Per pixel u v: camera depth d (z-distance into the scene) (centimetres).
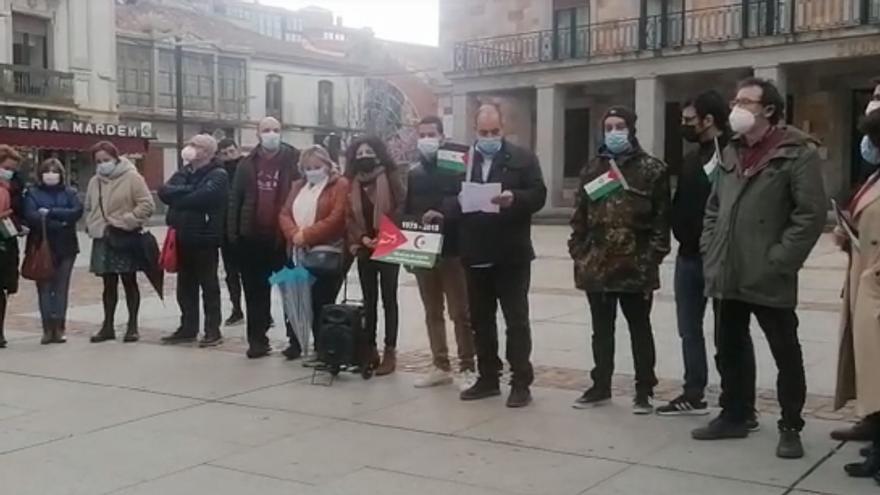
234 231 879
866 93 2928
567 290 1389
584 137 3447
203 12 6166
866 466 532
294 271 837
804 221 551
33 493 523
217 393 756
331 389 768
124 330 1057
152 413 695
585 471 550
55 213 958
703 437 610
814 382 767
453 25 3728
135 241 969
